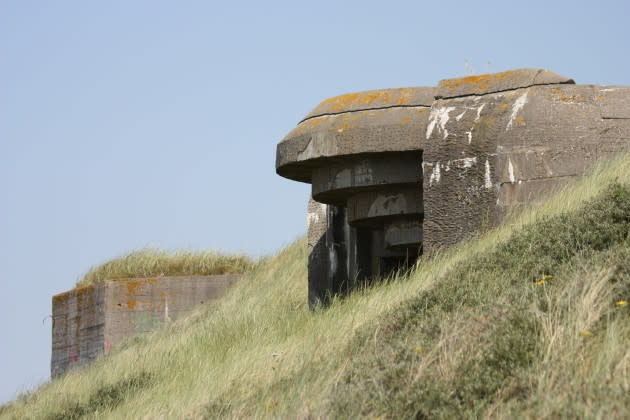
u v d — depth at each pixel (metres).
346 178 24.69
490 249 18.50
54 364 43.41
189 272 42.03
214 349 21.95
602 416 10.00
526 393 11.42
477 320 14.02
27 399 31.47
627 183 18.28
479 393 11.96
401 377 13.34
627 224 16.31
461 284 16.88
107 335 38.88
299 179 27.45
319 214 30.16
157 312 39.75
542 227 17.78
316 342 18.33
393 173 24.06
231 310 33.94
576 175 20.78
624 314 12.62
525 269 16.17
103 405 21.73
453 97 22.92
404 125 23.27
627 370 11.02
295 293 34.28
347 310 20.34
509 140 21.41
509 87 22.36
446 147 22.09
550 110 21.38
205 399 17.62
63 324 42.88
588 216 17.06
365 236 28.78
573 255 16.03
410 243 24.86
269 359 18.73
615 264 14.10
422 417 12.20
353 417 12.95
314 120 24.95
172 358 23.16
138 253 43.72
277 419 14.39
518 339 12.56
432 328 14.96
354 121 23.92
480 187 21.50
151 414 18.41
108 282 39.28
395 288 20.20
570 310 12.87
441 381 12.52
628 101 21.44
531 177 21.06
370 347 15.97
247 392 16.97
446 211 21.81
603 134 21.06
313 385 15.41
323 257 29.75
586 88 21.73
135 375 23.34
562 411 10.46
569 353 11.77
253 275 40.19
